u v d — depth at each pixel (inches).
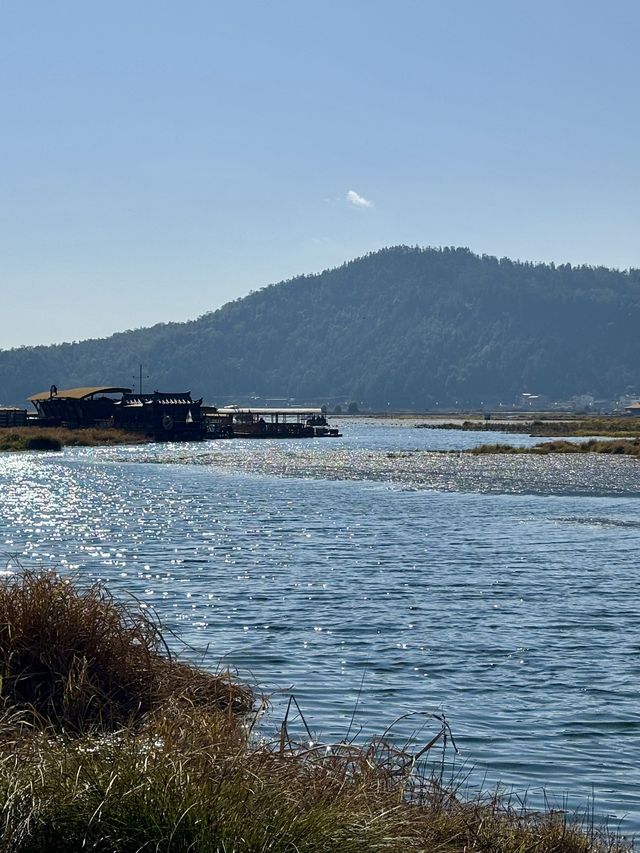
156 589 1099.3
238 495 2421.3
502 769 539.5
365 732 589.3
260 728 569.0
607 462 3742.6
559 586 1129.4
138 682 551.2
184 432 6205.7
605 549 1451.8
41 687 523.2
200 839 325.7
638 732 608.7
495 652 811.4
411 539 1562.5
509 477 3002.0
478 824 404.8
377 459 4033.0
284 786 375.2
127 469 3491.6
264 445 5629.9
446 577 1191.6
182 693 545.6
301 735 566.3
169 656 610.2
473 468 3435.0
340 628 898.1
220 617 944.9
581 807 483.8
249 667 749.9
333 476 3085.6
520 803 482.3
